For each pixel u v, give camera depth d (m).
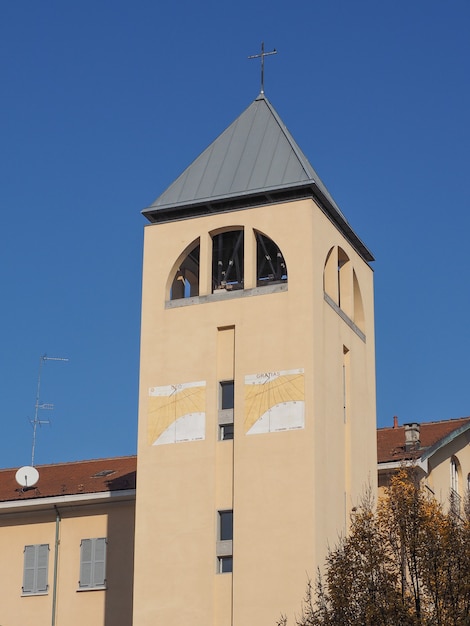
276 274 46.94
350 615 38.91
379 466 50.12
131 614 48.59
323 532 42.34
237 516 42.62
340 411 45.53
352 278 48.66
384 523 40.28
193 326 45.41
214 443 43.88
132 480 51.69
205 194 46.62
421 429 56.03
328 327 45.31
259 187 45.84
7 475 57.56
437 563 39.19
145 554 43.44
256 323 44.53
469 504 48.94
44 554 50.72
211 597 42.22
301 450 42.59
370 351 49.56
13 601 50.44
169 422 44.69
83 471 56.22
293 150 47.03
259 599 41.50
